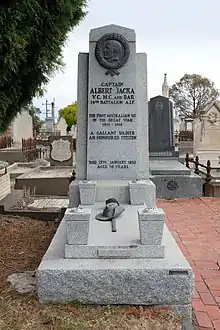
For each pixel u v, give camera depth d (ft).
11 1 16.07
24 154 63.00
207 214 26.14
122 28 21.12
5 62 16.51
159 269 12.19
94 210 17.26
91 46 21.13
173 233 21.61
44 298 12.28
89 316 11.61
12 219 22.70
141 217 13.03
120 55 21.03
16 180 40.75
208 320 11.88
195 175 32.78
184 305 12.17
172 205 29.25
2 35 15.83
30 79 20.75
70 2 19.20
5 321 11.22
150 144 41.29
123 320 11.39
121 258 13.01
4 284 13.52
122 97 21.20
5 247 17.67
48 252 13.73
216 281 14.89
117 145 21.33
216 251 18.53
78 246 13.09
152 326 11.12
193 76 180.24
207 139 67.15
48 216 23.58
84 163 21.67
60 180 40.65
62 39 20.94
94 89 21.20
